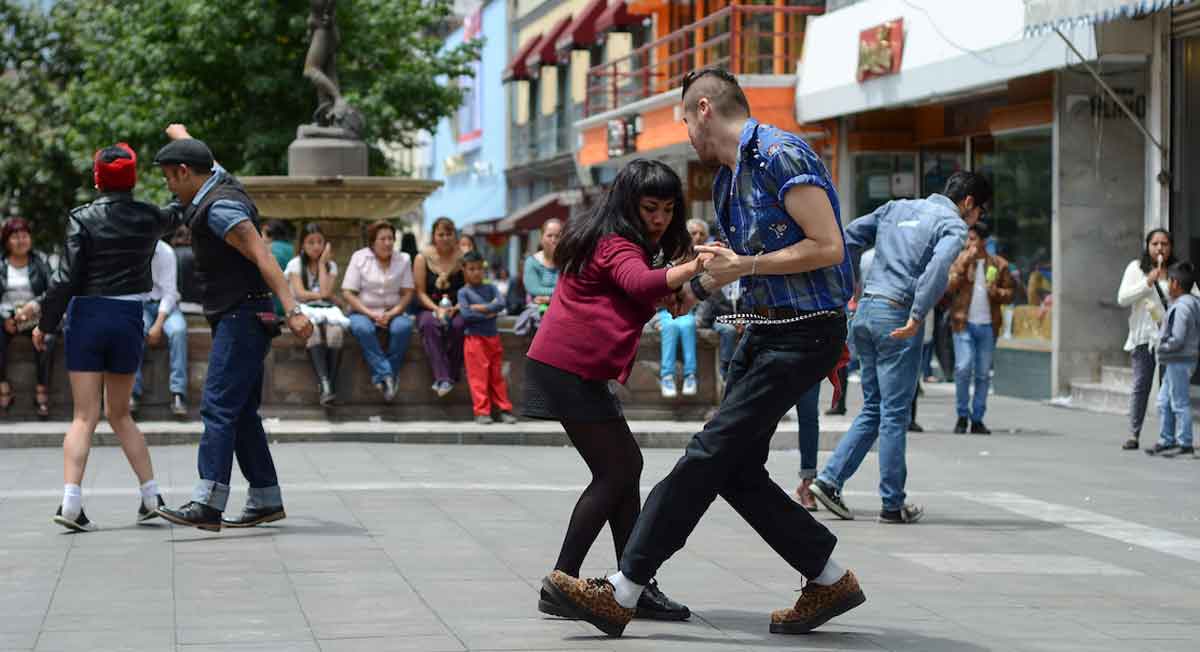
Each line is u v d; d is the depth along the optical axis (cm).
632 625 646
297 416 1520
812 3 2762
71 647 595
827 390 2223
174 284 1027
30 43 4466
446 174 6625
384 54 3625
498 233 4781
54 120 4334
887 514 973
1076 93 1998
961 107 2464
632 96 3822
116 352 895
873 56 2367
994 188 2278
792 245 612
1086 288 2019
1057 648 618
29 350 1470
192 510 873
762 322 618
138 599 689
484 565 781
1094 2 1631
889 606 703
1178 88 1859
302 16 3284
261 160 3353
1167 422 1425
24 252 1477
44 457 1300
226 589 713
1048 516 1016
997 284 1617
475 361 1508
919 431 1644
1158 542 916
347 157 1806
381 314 1515
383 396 1523
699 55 3272
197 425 1450
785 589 736
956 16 2145
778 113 2686
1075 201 2011
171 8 3344
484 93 5869
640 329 649
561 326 647
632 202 639
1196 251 1852
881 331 952
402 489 1089
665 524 616
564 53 4319
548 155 4922
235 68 3356
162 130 3372
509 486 1113
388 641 606
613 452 650
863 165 2672
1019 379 2141
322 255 1556
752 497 627
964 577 784
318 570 764
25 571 758
